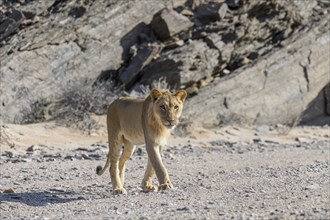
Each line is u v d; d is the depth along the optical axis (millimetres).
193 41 28391
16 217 9531
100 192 12398
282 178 13445
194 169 16016
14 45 26016
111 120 12461
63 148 21109
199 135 25375
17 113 25250
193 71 27578
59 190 12602
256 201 10078
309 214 8594
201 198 10703
